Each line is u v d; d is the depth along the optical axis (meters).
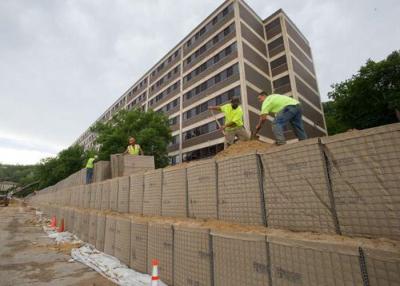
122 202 8.14
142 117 30.28
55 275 5.68
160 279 4.86
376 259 2.07
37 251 8.33
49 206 23.66
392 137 2.31
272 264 2.87
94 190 11.16
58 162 55.34
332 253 2.35
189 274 4.13
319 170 2.84
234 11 27.70
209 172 4.54
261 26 30.33
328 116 38.19
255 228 3.41
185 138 32.06
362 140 2.52
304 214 2.92
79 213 11.70
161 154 28.89
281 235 2.95
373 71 23.53
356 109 25.28
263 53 28.92
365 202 2.43
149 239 5.49
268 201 3.37
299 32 32.28
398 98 21.31
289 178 3.14
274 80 28.25
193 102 31.58
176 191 5.46
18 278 5.48
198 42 32.66
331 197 2.71
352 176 2.56
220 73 27.97
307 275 2.52
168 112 36.62
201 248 3.95
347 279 2.22
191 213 4.89
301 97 27.73
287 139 24.61
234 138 7.07
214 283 3.63
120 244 6.90
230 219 3.93
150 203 6.47
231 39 27.31
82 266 6.44
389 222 2.25
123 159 10.49
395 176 2.26
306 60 31.95
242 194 3.76
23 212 30.69
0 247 9.00
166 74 39.06
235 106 6.91
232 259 3.39
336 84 26.62
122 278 5.27
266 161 3.47
